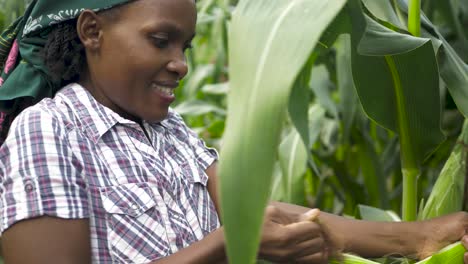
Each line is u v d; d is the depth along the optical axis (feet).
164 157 3.11
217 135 7.11
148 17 2.88
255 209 2.06
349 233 3.31
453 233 3.34
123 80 2.94
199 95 7.83
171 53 2.94
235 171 2.10
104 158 2.90
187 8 2.95
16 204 2.71
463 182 3.76
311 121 5.65
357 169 6.38
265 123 2.14
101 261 2.79
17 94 3.09
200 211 3.13
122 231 2.82
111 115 2.97
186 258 2.68
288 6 2.36
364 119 5.44
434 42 3.44
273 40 2.28
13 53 3.24
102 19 2.93
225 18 6.25
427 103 3.42
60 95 3.02
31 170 2.73
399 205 6.04
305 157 5.06
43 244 2.67
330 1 2.31
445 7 4.54
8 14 5.05
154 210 2.88
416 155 3.55
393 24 3.43
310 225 2.71
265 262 3.06
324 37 3.32
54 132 2.80
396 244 3.35
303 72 4.14
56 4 3.01
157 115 2.99
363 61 3.41
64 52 3.05
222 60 6.81
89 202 2.79
